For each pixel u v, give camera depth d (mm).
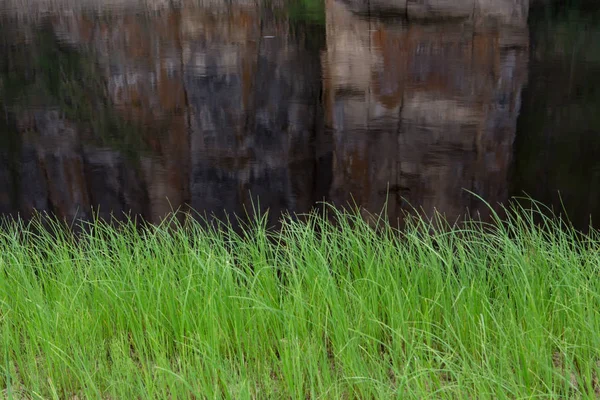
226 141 10758
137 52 18359
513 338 3229
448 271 3629
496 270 3756
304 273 3723
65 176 9344
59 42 20125
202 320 3434
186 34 20125
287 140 10484
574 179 7684
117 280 3773
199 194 8242
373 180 7980
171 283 3646
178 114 12859
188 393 3070
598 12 19984
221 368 3008
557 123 10359
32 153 10586
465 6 18141
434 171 8195
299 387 3012
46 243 4395
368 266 3812
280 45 18578
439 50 15359
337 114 11844
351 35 16750
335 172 8648
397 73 14062
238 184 8461
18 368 3555
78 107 13812
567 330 3311
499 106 11570
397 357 3312
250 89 14258
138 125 12180
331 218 6914
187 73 15984
